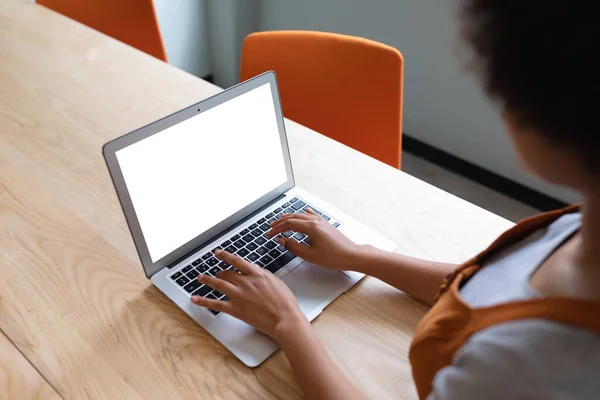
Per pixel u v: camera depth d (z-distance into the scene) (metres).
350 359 0.73
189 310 0.78
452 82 2.18
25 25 1.57
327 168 1.08
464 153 2.33
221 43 2.72
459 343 0.44
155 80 1.34
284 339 0.70
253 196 0.94
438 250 0.90
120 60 1.42
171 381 0.70
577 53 0.30
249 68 1.37
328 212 0.95
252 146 0.92
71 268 0.85
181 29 2.62
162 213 0.82
